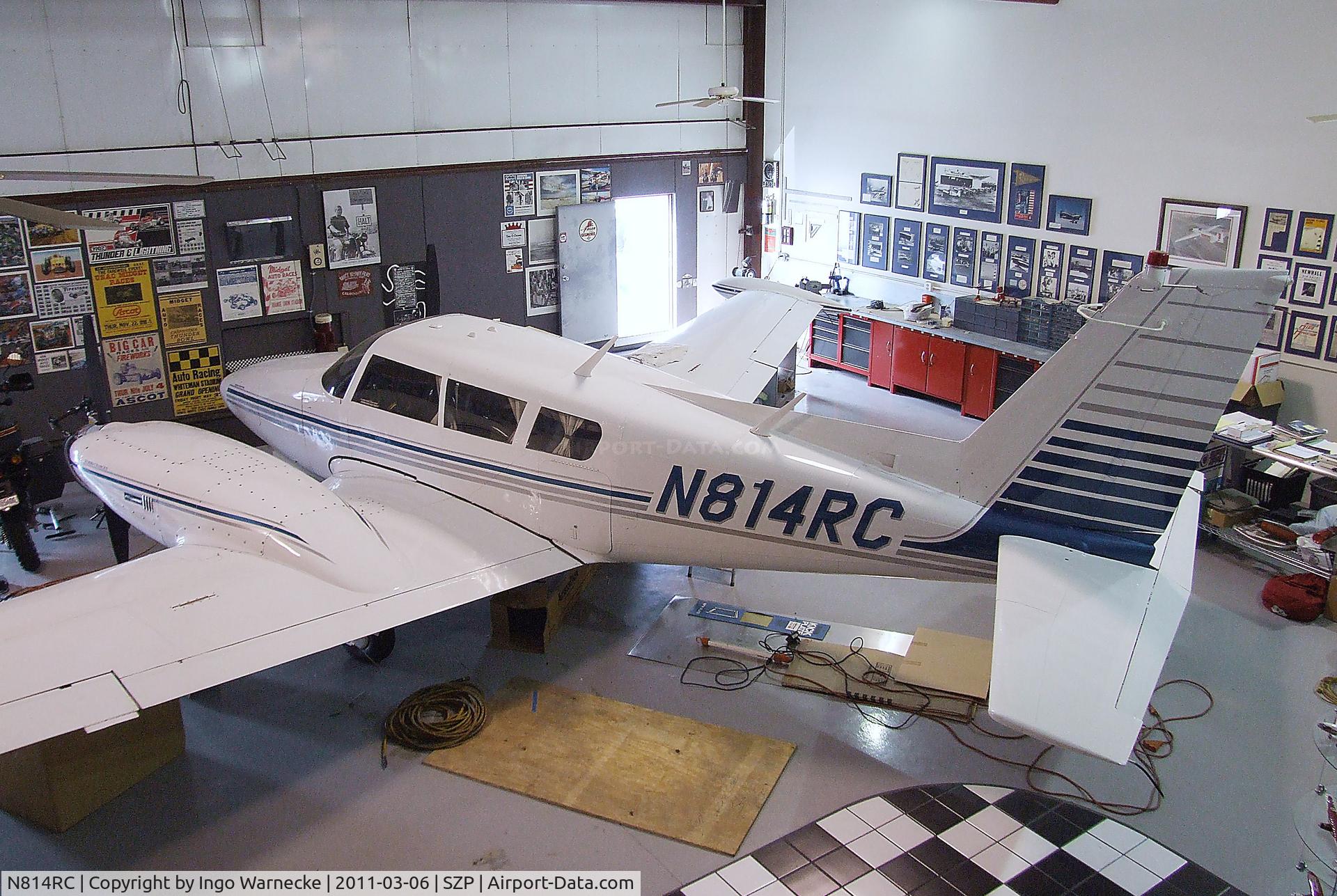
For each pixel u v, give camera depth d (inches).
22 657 160.1
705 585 259.8
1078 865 165.2
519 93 386.6
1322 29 271.0
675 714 206.2
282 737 201.0
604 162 410.9
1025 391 174.4
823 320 429.1
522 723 202.5
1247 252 298.7
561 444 213.5
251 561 194.2
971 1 356.2
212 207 331.3
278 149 341.1
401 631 240.5
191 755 195.5
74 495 313.9
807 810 178.9
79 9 299.3
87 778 177.8
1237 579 260.2
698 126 435.8
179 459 216.2
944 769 189.5
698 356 292.0
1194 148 305.7
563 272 410.9
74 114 305.0
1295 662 223.0
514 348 228.1
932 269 394.3
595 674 221.3
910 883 161.2
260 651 170.2
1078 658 141.4
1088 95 329.4
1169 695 211.5
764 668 221.8
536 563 209.8
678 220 440.1
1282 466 280.7
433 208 375.6
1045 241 352.5
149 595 180.7
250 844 171.8
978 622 241.6
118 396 327.3
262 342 353.4
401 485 230.7
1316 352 288.0
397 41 356.2
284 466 213.6
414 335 236.1
